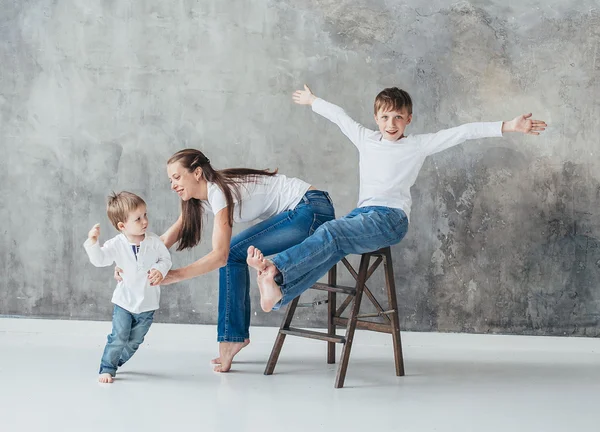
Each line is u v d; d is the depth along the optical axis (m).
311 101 3.69
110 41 4.05
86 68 4.06
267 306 2.99
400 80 4.00
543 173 4.01
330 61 4.00
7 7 4.07
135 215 3.13
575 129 3.99
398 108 3.35
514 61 3.98
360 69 3.99
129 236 3.21
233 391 3.11
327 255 3.10
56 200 4.10
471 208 4.02
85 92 4.07
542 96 3.99
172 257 4.07
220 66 4.02
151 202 4.08
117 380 3.26
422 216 4.04
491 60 3.98
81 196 4.09
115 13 4.04
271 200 3.37
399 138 3.46
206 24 4.02
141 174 4.07
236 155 4.05
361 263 3.30
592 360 3.84
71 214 4.10
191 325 4.07
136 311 3.21
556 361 3.80
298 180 3.43
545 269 4.02
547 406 2.98
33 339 4.00
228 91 4.03
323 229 3.13
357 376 3.42
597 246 4.01
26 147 4.09
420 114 4.01
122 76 4.05
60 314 4.13
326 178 4.03
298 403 2.95
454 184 4.02
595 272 4.01
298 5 3.99
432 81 4.00
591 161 3.99
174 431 2.58
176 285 4.09
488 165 4.01
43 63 4.07
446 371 3.55
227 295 3.38
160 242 3.27
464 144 4.01
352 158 4.01
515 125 3.27
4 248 4.12
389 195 3.36
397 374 3.44
